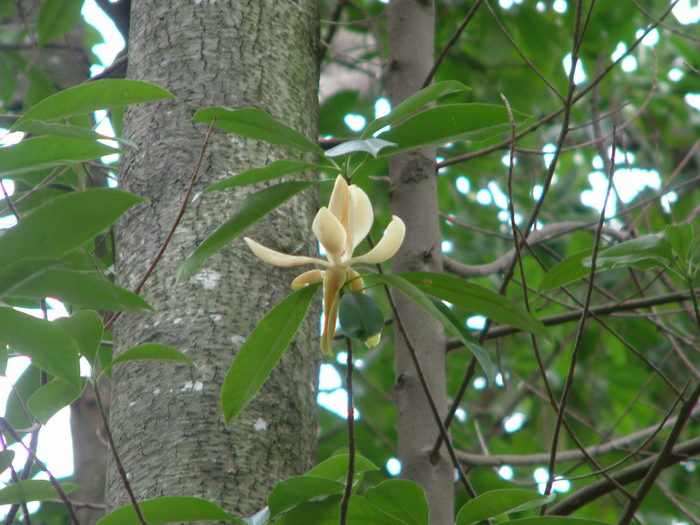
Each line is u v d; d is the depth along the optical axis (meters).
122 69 5.46
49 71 6.82
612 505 7.16
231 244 4.02
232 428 3.93
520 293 7.66
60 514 5.86
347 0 6.84
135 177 4.08
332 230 3.69
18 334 3.73
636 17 7.50
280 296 4.02
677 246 3.90
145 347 3.79
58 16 5.16
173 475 3.89
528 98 7.05
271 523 3.82
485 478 6.44
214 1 4.17
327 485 3.79
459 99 7.08
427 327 4.34
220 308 3.98
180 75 4.12
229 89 4.11
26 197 4.20
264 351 3.75
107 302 3.65
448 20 7.07
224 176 4.05
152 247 4.03
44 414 3.87
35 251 3.63
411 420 4.25
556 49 7.00
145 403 3.94
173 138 4.09
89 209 3.63
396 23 5.11
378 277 3.69
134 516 3.79
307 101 4.18
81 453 5.64
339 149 3.68
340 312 3.67
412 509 3.80
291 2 4.23
